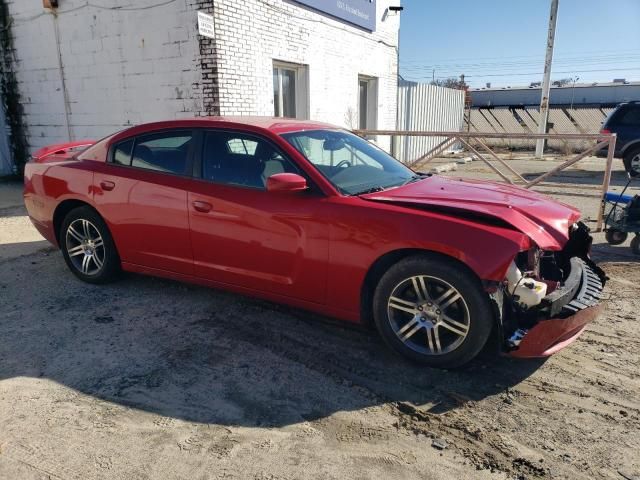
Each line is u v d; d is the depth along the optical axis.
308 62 10.33
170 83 8.53
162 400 3.00
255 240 3.74
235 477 2.39
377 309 3.42
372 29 12.53
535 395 3.07
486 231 3.05
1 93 10.73
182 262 4.18
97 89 9.38
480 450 2.59
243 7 8.40
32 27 9.83
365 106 13.52
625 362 3.44
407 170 4.46
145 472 2.42
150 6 8.35
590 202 9.01
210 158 4.05
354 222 3.37
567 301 3.15
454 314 3.19
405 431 2.74
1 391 3.09
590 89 32.88
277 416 2.86
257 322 4.04
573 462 2.50
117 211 4.41
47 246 6.16
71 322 4.05
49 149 5.41
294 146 3.79
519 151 23.31
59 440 2.65
